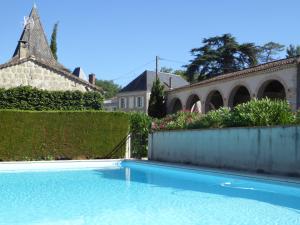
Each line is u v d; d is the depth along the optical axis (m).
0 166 18.75
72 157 22.81
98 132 23.39
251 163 15.84
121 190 12.82
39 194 11.97
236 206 9.80
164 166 19.36
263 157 15.23
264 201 10.52
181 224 7.90
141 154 25.09
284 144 14.23
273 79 29.73
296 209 9.36
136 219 8.40
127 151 24.34
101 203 10.40
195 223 7.98
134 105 60.09
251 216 8.58
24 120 21.86
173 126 22.77
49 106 26.98
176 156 21.25
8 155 21.44
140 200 10.87
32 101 26.50
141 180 15.56
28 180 15.52
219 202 10.45
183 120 22.83
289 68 28.03
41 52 42.16
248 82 32.78
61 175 17.28
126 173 18.17
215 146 18.14
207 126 19.59
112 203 10.39
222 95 36.88
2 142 21.36
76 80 31.06
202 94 40.78
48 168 19.83
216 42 62.88
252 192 12.23
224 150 17.52
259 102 17.22
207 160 18.64
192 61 62.53
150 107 49.09
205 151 18.84
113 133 23.73
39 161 20.53
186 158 20.38
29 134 21.91
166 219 8.38
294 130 13.80
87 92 28.28
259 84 31.28
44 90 27.03
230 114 18.36
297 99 27.39
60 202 10.55
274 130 14.73
